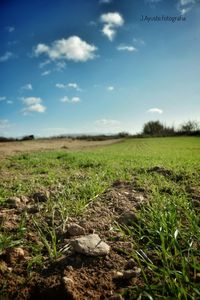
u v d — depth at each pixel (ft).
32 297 6.54
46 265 7.52
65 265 7.47
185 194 12.50
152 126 198.08
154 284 6.55
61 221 10.15
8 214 10.93
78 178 18.12
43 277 7.04
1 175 20.58
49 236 9.13
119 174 19.07
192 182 15.53
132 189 14.20
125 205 11.63
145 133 197.77
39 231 9.41
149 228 9.18
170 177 16.90
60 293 6.48
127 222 9.87
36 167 25.18
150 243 8.36
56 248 8.36
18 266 7.52
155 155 37.63
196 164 23.72
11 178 18.83
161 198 11.87
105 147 74.13
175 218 9.28
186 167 21.27
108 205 11.80
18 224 9.95
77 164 25.96
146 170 20.11
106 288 6.61
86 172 21.08
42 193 13.30
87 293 6.45
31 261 7.50
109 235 9.07
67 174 20.10
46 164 26.78
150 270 7.07
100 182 15.84
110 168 22.15
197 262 7.15
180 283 6.01
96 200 12.50
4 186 16.05
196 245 7.98
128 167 22.39
